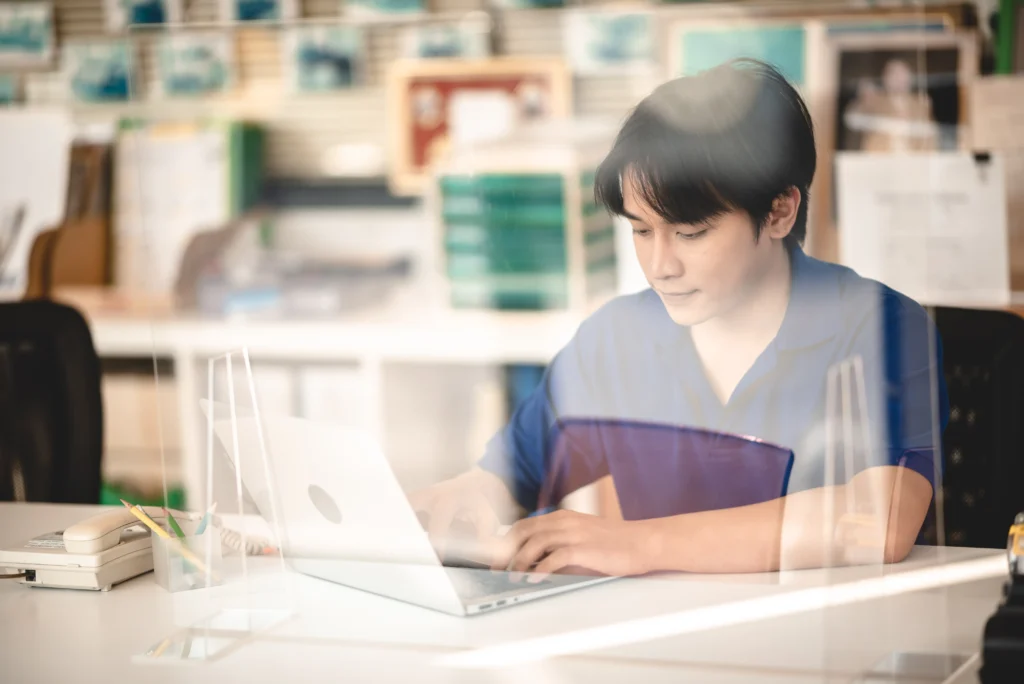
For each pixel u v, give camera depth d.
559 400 1.95
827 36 2.29
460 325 2.54
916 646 1.16
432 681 1.15
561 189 2.40
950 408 1.74
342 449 1.28
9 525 1.73
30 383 2.08
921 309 1.70
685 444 1.85
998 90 2.54
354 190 2.97
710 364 1.84
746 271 1.81
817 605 1.29
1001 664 1.04
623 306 1.91
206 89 3.19
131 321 3.13
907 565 1.39
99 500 2.09
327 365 2.75
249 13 3.20
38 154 3.33
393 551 1.33
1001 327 1.72
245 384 1.41
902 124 2.33
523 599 1.35
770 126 1.81
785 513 1.48
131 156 3.24
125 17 3.29
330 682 1.15
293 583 1.42
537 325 2.44
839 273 1.77
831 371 1.73
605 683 1.12
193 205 3.10
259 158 3.10
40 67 3.39
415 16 3.03
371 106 3.02
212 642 1.26
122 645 1.26
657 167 1.84
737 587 1.37
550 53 2.75
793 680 1.11
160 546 1.42
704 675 1.13
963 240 2.39
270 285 2.88
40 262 3.30
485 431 2.55
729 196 1.82
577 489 1.95
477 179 2.52
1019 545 1.10
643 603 1.33
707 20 2.39
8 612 1.38
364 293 2.79
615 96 2.65
